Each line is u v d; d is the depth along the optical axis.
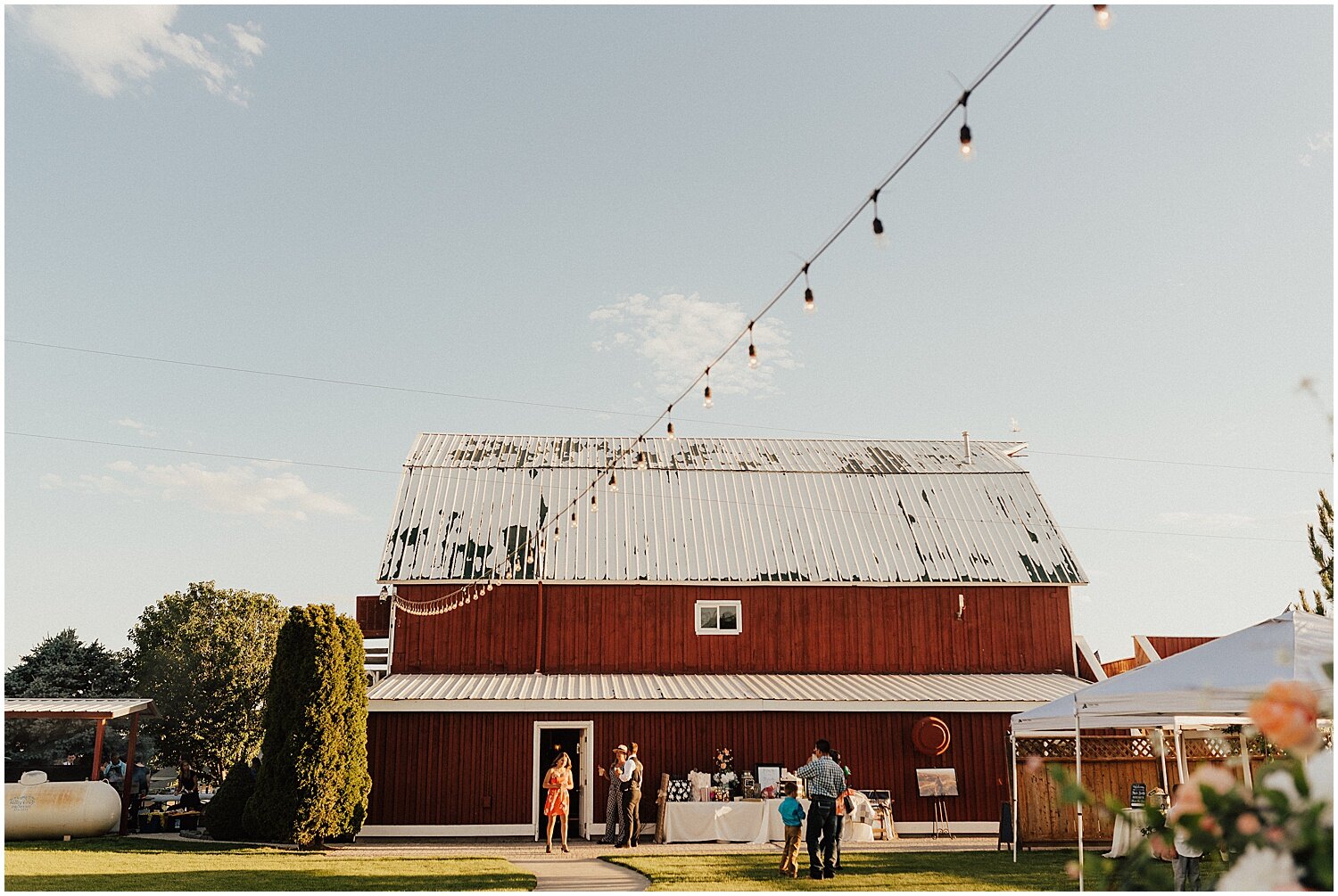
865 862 17.97
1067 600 29.20
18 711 23.95
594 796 24.27
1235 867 2.45
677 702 24.47
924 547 29.92
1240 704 10.95
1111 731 21.70
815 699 24.64
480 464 32.31
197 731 42.41
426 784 24.09
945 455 35.25
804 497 31.78
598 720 24.66
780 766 24.59
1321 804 2.32
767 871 16.73
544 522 29.67
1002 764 25.19
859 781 24.75
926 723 24.81
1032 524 31.12
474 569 27.92
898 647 28.39
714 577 28.27
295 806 20.86
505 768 24.33
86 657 45.03
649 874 16.42
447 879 15.69
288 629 21.62
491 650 27.50
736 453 34.59
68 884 14.57
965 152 6.70
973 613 28.83
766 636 28.14
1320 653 11.14
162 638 44.22
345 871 16.66
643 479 32.16
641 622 28.02
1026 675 28.19
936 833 24.48
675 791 23.52
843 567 28.92
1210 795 2.52
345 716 21.72
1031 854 19.39
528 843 22.58
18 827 22.09
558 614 27.91
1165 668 12.98
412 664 27.22
